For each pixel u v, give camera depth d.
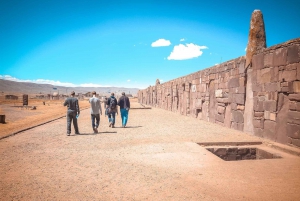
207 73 14.49
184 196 3.41
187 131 10.12
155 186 3.81
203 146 7.35
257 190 3.61
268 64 8.31
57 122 14.09
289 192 3.52
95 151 6.39
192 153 6.08
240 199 3.29
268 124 8.23
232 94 11.11
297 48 6.86
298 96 6.76
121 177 4.27
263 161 5.36
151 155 5.90
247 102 9.77
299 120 6.69
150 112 22.97
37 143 7.55
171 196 3.41
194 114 17.03
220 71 12.55
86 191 3.63
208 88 14.31
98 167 4.89
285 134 7.29
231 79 11.22
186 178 4.18
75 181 4.08
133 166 4.95
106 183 3.97
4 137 8.60
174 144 7.25
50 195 3.49
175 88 22.70
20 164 5.15
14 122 14.82
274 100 7.91
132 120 15.08
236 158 7.11
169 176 4.30
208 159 5.49
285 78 7.38
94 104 9.54
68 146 7.07
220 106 12.52
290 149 6.43
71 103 9.09
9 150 6.55
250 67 9.58
